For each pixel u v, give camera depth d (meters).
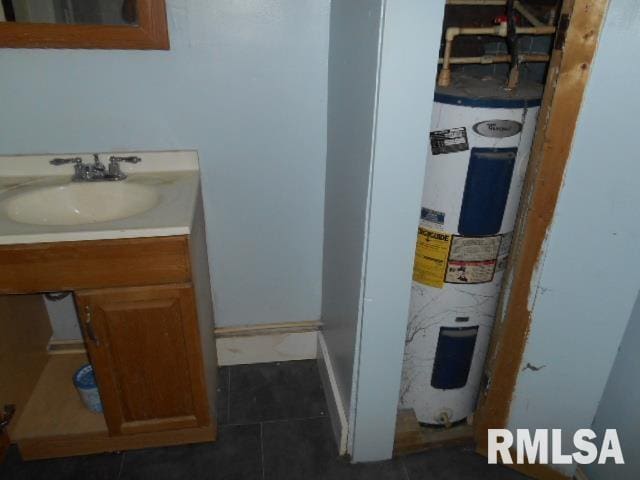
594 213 1.13
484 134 1.15
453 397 1.54
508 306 1.30
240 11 1.41
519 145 1.19
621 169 1.08
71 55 1.39
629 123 1.04
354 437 1.46
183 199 1.33
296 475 1.48
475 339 1.44
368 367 1.33
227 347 1.89
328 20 1.46
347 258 1.38
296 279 1.85
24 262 1.14
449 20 1.40
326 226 1.71
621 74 1.00
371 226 1.14
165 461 1.51
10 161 1.47
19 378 1.51
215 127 1.55
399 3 0.92
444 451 1.56
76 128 1.48
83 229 1.14
